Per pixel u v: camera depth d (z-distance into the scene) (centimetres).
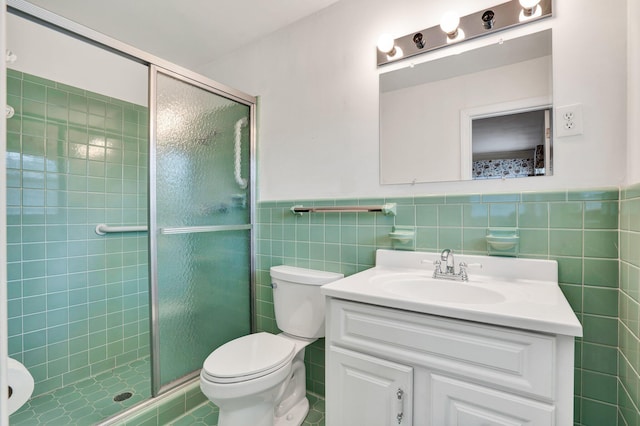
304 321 167
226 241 192
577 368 119
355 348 113
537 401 84
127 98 222
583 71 117
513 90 131
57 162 187
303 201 190
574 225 119
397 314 104
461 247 141
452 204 143
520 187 129
